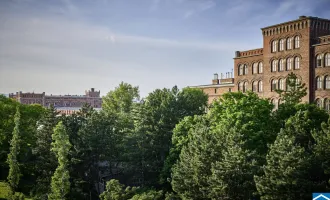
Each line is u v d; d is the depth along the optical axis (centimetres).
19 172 6438
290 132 4934
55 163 6206
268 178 4028
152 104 7469
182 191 4919
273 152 4169
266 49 9088
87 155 6531
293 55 8400
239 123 5431
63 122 6731
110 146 6819
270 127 5859
